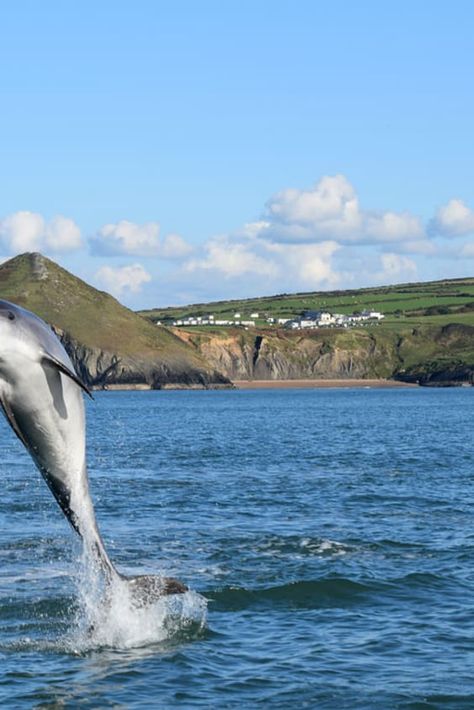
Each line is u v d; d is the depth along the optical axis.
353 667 18.75
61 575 26.30
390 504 39.94
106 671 18.66
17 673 18.56
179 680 18.16
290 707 16.80
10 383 14.87
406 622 21.72
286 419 128.00
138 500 41.12
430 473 53.66
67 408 15.58
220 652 19.75
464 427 105.75
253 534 32.28
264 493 43.81
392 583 25.11
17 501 40.78
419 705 16.84
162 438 88.31
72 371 15.39
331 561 27.78
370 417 132.38
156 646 20.14
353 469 56.25
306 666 18.84
